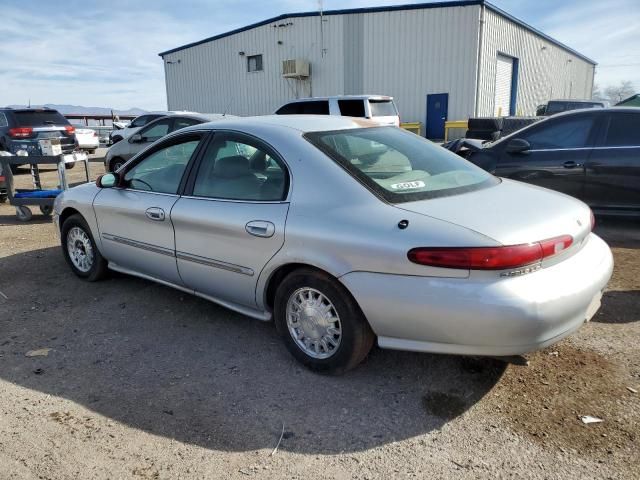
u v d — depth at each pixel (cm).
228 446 262
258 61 2698
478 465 244
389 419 281
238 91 2806
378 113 1414
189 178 386
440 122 2334
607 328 375
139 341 378
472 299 258
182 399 304
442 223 273
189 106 3039
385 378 321
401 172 328
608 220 705
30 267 554
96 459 253
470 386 310
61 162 808
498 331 258
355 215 294
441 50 2273
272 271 329
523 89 2906
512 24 2569
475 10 2188
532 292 259
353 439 266
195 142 393
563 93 3809
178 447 262
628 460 244
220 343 373
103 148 2489
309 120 372
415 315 273
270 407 294
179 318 416
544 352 343
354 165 320
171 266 400
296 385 316
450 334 268
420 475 239
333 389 311
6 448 262
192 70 2966
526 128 687
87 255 493
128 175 442
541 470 240
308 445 262
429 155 365
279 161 335
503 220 276
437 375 322
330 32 2459
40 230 741
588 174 635
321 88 2539
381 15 2344
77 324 408
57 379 327
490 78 2409
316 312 319
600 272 298
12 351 365
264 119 381
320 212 306
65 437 270
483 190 329
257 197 341
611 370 320
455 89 2281
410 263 270
